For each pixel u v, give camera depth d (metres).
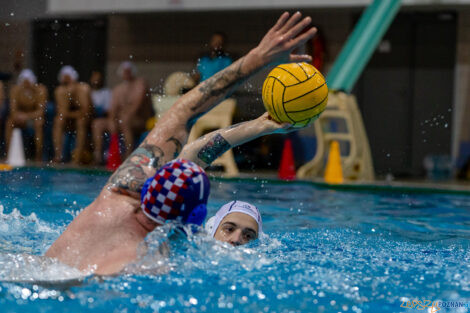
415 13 17.66
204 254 4.25
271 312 3.39
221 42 15.34
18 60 19.77
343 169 13.02
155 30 19.45
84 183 11.40
